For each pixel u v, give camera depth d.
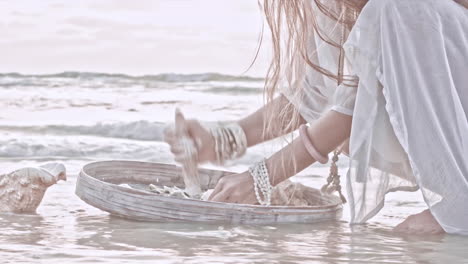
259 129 2.30
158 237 1.83
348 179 2.03
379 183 2.05
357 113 1.99
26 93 8.14
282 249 1.72
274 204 2.31
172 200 2.02
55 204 2.46
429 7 1.97
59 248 1.66
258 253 1.65
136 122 6.02
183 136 2.13
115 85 8.93
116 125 5.96
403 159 2.04
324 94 2.29
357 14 2.12
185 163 2.15
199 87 8.84
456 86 1.98
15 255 1.57
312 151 2.05
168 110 7.30
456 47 1.98
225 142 2.14
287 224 2.09
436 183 1.95
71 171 3.51
